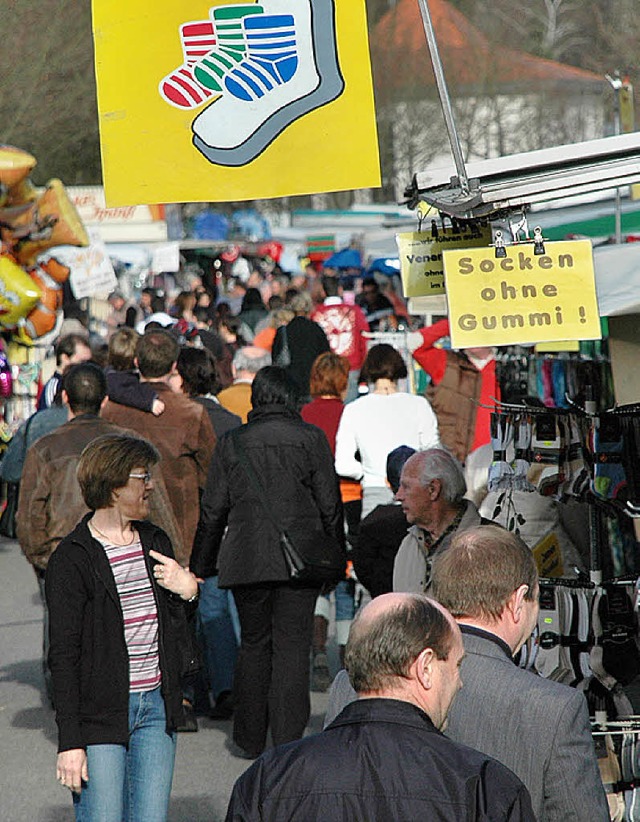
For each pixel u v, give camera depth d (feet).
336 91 43.11
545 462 45.16
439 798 24.56
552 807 29.89
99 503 42.14
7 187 137.69
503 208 40.37
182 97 43.09
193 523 70.03
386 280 213.66
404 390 136.98
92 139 275.59
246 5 42.98
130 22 42.93
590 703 42.57
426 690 26.00
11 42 243.40
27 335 149.59
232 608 72.49
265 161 43.29
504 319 39.65
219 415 75.31
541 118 267.80
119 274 251.80
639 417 42.98
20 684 82.02
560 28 297.94
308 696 62.18
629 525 43.91
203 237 316.40
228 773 63.87
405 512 45.98
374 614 26.32
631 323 43.39
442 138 293.43
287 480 61.62
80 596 41.19
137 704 41.63
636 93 249.14
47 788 62.69
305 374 110.73
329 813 24.71
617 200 82.79
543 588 43.75
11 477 78.84
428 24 39.29
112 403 70.54
